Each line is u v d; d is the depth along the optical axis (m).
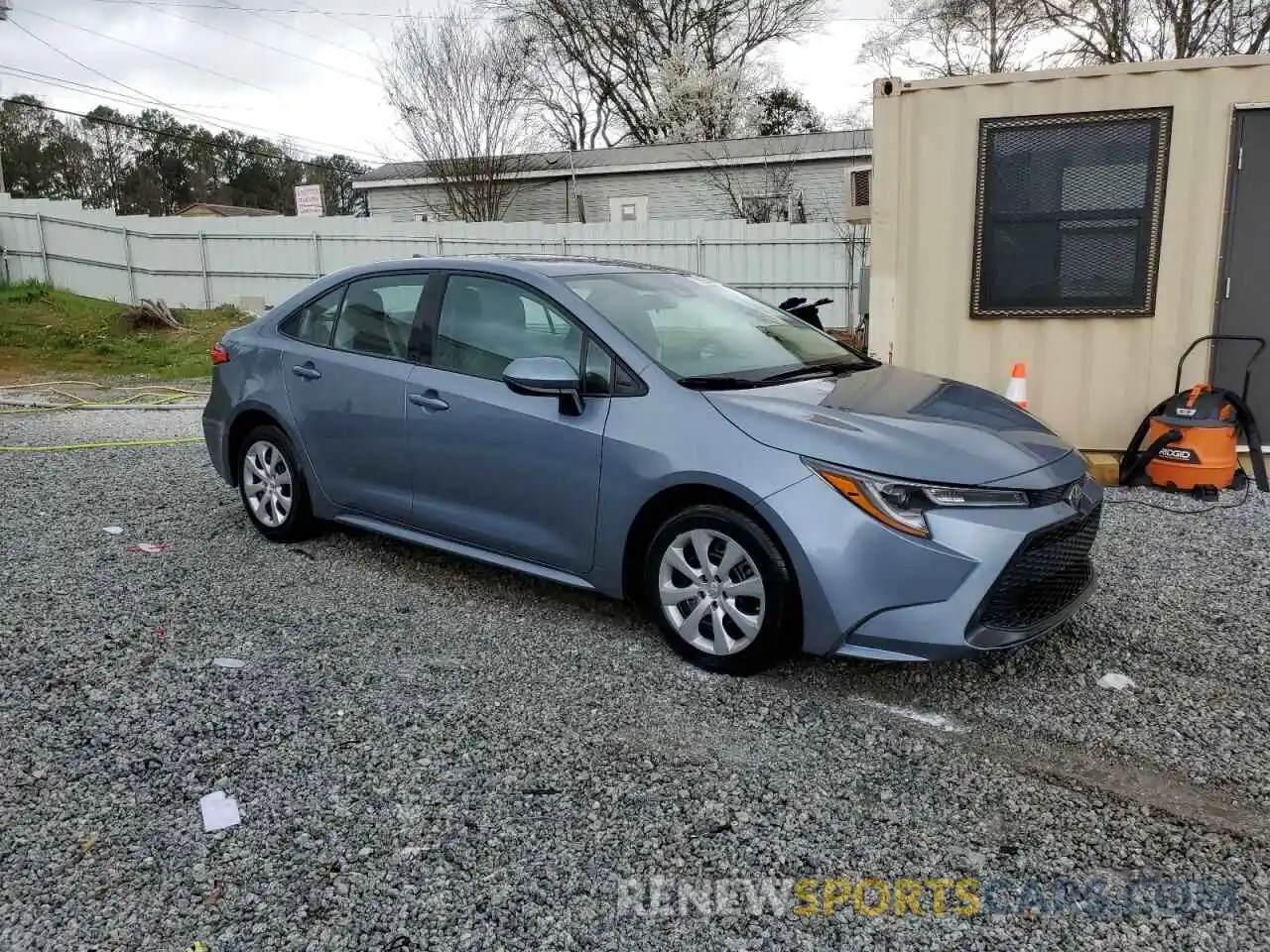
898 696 3.51
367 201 27.91
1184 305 6.47
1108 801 2.85
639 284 4.50
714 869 2.55
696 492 3.59
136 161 54.47
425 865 2.55
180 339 15.99
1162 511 5.77
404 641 4.00
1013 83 6.48
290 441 5.06
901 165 6.78
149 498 6.28
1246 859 2.57
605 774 2.98
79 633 4.03
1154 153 6.32
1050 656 3.84
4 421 9.59
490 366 4.23
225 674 3.66
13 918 2.34
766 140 24.95
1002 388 6.87
